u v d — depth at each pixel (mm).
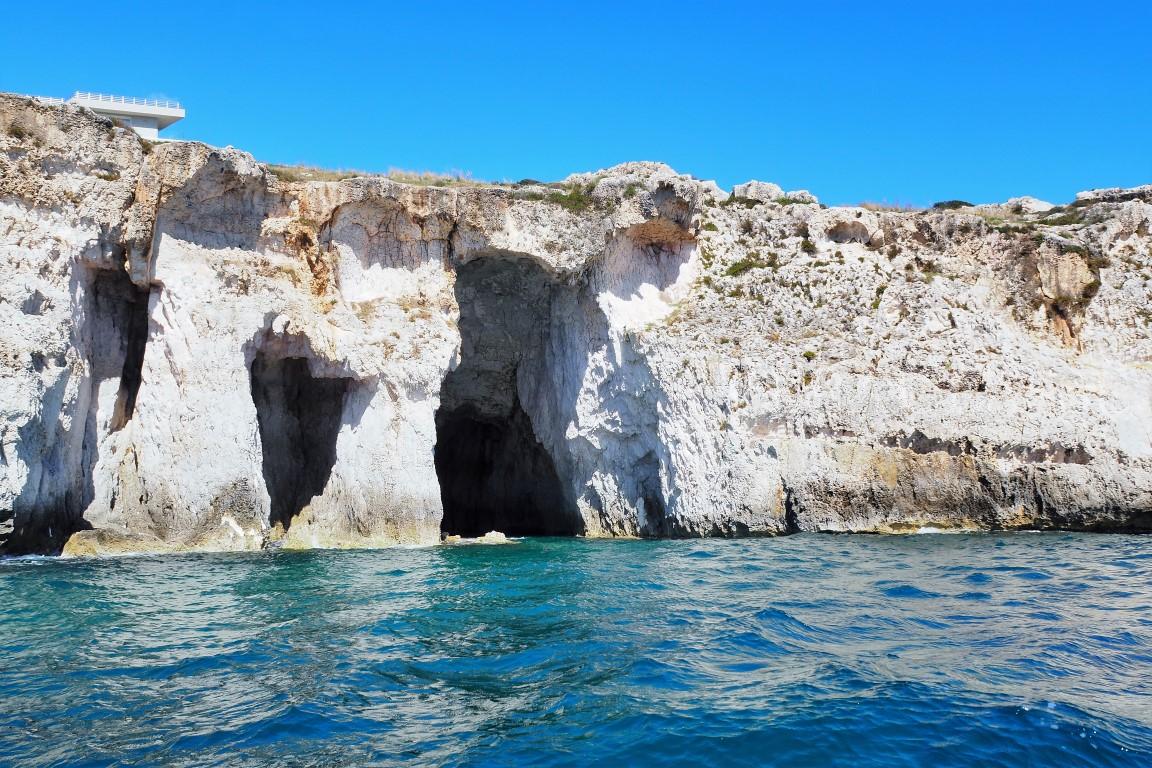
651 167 31719
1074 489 27750
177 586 18391
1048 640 13156
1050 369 29766
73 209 23688
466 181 32375
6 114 23250
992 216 34938
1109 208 32844
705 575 19484
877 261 31641
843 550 23422
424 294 28203
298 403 28875
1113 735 9453
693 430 28188
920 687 10852
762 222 32062
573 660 12258
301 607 16094
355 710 10453
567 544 26844
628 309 30125
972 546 23953
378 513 26516
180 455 24656
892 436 28312
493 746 9375
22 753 9227
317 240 27141
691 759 8984
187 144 24953
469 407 34312
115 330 25703
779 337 29734
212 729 9875
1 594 17391
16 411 21500
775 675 11445
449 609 15836
